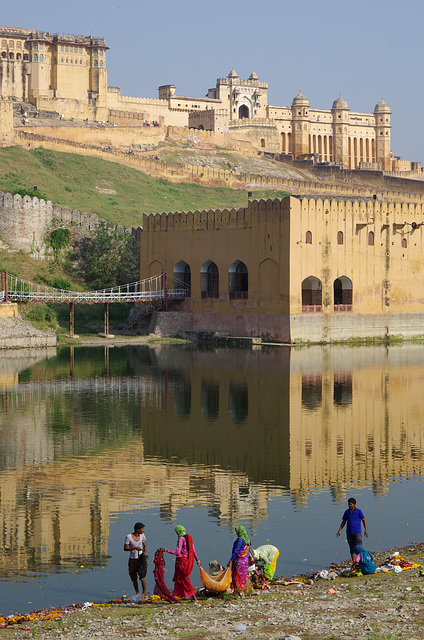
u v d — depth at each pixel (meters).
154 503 25.23
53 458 30.55
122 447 32.22
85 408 39.31
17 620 16.33
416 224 69.12
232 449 31.98
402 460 30.41
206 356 57.97
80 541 21.97
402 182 122.00
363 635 14.32
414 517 23.80
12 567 20.17
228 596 17.48
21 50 116.44
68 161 100.38
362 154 152.38
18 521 23.50
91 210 86.06
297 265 63.59
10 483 27.33
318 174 125.88
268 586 18.17
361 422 36.47
